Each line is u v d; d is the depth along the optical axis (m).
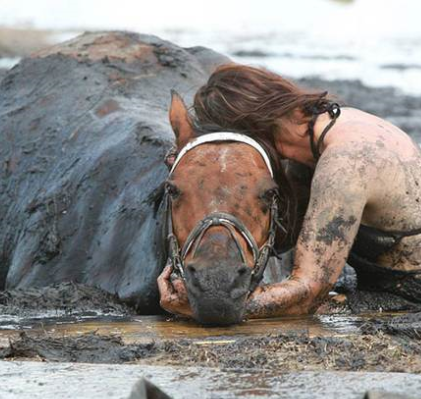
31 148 14.01
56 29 51.22
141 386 6.04
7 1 62.44
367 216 10.34
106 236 12.06
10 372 7.60
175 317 9.94
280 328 9.09
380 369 7.85
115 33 15.48
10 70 15.53
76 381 7.35
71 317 10.38
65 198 12.90
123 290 11.26
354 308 10.64
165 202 10.03
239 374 7.50
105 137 13.30
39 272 12.51
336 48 50.03
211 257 8.77
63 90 14.58
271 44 50.59
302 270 9.80
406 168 10.27
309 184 10.67
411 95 32.69
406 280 10.70
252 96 10.09
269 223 9.41
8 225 13.65
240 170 9.34
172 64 14.88
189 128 9.92
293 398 6.93
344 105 10.89
